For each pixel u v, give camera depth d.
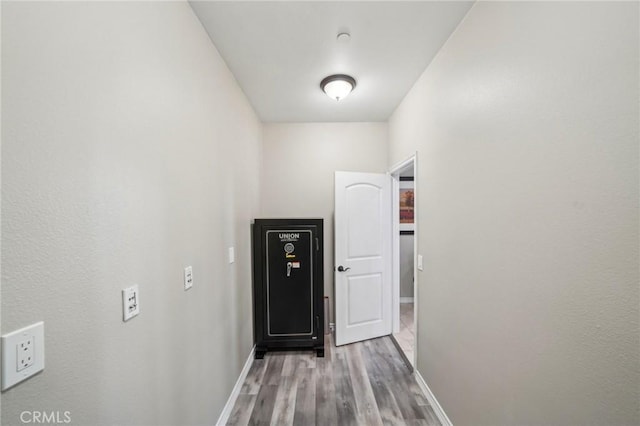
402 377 2.10
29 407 0.55
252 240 2.48
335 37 1.52
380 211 2.85
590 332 0.74
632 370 0.65
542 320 0.89
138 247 0.88
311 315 2.44
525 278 0.97
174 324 1.10
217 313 1.57
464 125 1.37
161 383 1.01
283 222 2.43
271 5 1.27
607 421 0.70
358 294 2.73
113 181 0.77
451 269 1.51
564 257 0.81
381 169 2.97
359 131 2.97
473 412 1.31
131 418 0.85
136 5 0.87
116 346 0.78
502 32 1.07
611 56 0.67
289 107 2.55
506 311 1.07
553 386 0.85
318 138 2.98
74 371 0.65
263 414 1.71
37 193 0.56
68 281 0.63
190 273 1.24
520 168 0.98
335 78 1.93
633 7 0.63
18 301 0.53
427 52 1.67
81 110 0.67
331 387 1.97
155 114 0.97
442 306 1.63
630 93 0.63
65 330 0.63
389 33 1.49
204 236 1.40
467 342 1.36
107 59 0.75
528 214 0.95
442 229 1.62
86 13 0.68
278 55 1.69
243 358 2.09
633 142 0.63
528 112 0.94
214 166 1.54
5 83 0.51
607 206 0.69
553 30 0.83
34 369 0.56
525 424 0.97
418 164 2.00
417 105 2.02
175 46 1.12
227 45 1.57
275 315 2.42
